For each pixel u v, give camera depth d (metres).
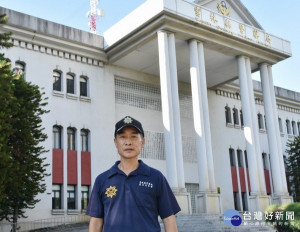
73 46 25.80
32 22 24.12
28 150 18.17
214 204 23.03
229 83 34.28
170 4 22.88
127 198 3.66
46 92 24.38
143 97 29.59
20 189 17.83
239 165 33.94
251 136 26.42
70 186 24.27
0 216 19.12
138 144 3.89
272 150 28.03
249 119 26.70
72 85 26.05
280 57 29.36
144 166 3.84
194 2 25.03
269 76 29.73
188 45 25.20
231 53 27.38
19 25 23.53
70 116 25.14
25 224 21.28
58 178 23.58
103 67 27.55
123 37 25.28
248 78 27.61
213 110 33.31
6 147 15.66
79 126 25.41
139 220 3.60
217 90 34.22
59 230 20.34
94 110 26.39
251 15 27.78
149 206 3.67
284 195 27.12
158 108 30.27
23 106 18.28
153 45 25.38
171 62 23.61
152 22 23.56
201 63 24.92
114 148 26.69
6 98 15.70
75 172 24.50
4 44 16.72
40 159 18.89
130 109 28.53
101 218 3.80
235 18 27.67
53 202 23.27
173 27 23.64
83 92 26.48
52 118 24.23
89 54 26.77
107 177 3.81
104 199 3.75
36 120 18.77
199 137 23.78
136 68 28.92
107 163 26.05
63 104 25.00
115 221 3.60
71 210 23.48
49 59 25.03
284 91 38.75
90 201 3.86
